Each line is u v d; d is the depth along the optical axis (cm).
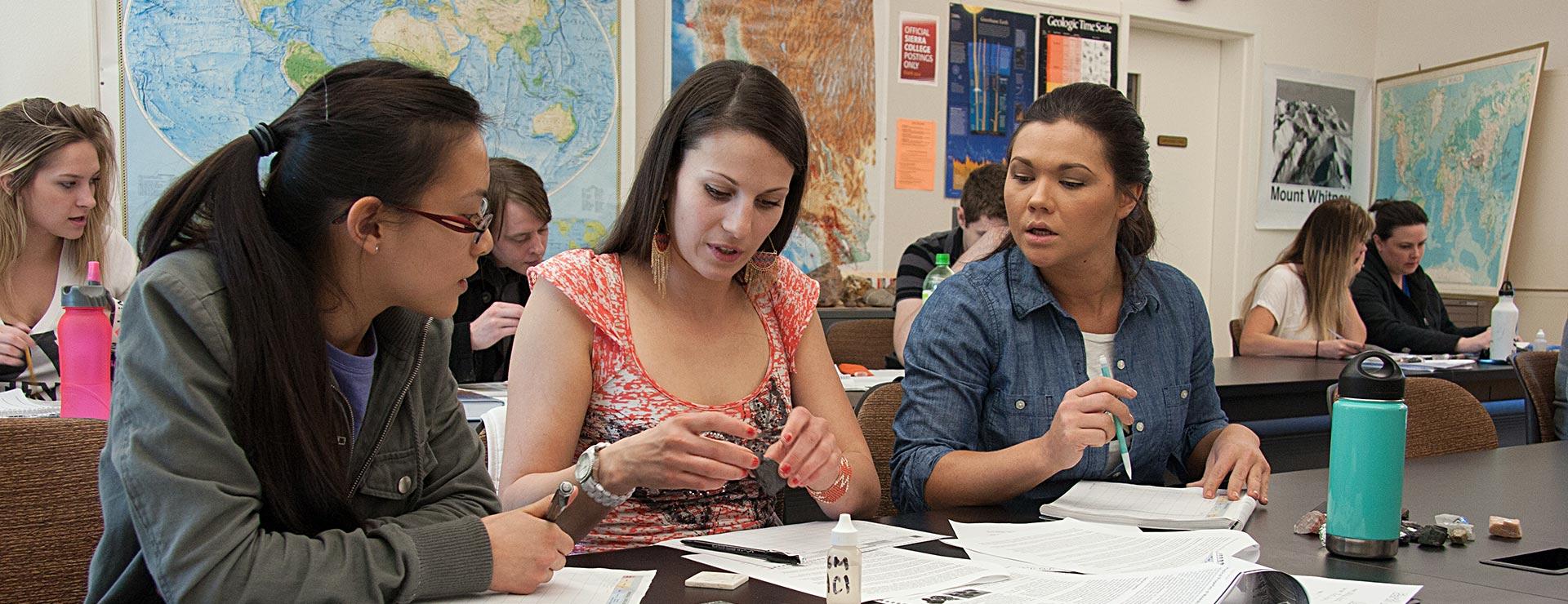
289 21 346
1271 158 571
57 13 320
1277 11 567
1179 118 561
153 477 86
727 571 101
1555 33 527
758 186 129
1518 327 546
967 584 97
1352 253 376
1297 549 113
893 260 455
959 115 468
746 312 148
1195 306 171
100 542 92
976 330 157
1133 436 159
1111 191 150
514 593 94
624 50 395
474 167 100
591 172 393
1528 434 255
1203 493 137
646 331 139
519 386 133
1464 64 562
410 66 101
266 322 93
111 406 90
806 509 209
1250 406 278
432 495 118
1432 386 204
